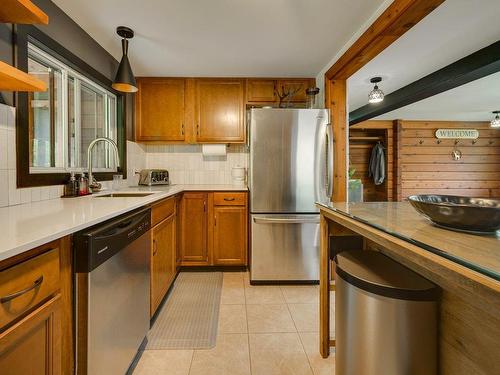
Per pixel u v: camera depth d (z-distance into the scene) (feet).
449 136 18.08
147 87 9.63
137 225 4.63
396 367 3.23
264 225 8.05
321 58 8.13
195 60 8.27
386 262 4.04
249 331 5.72
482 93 11.68
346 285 3.67
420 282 3.34
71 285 3.13
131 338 4.41
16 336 2.30
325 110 8.11
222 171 10.82
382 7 5.55
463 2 5.34
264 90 9.72
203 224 8.93
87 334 3.16
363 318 3.40
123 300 4.09
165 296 7.25
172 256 7.57
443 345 3.28
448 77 8.47
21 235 2.60
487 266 1.77
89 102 7.48
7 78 3.47
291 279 8.15
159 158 10.73
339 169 8.45
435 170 18.19
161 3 5.53
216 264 8.93
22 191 4.73
